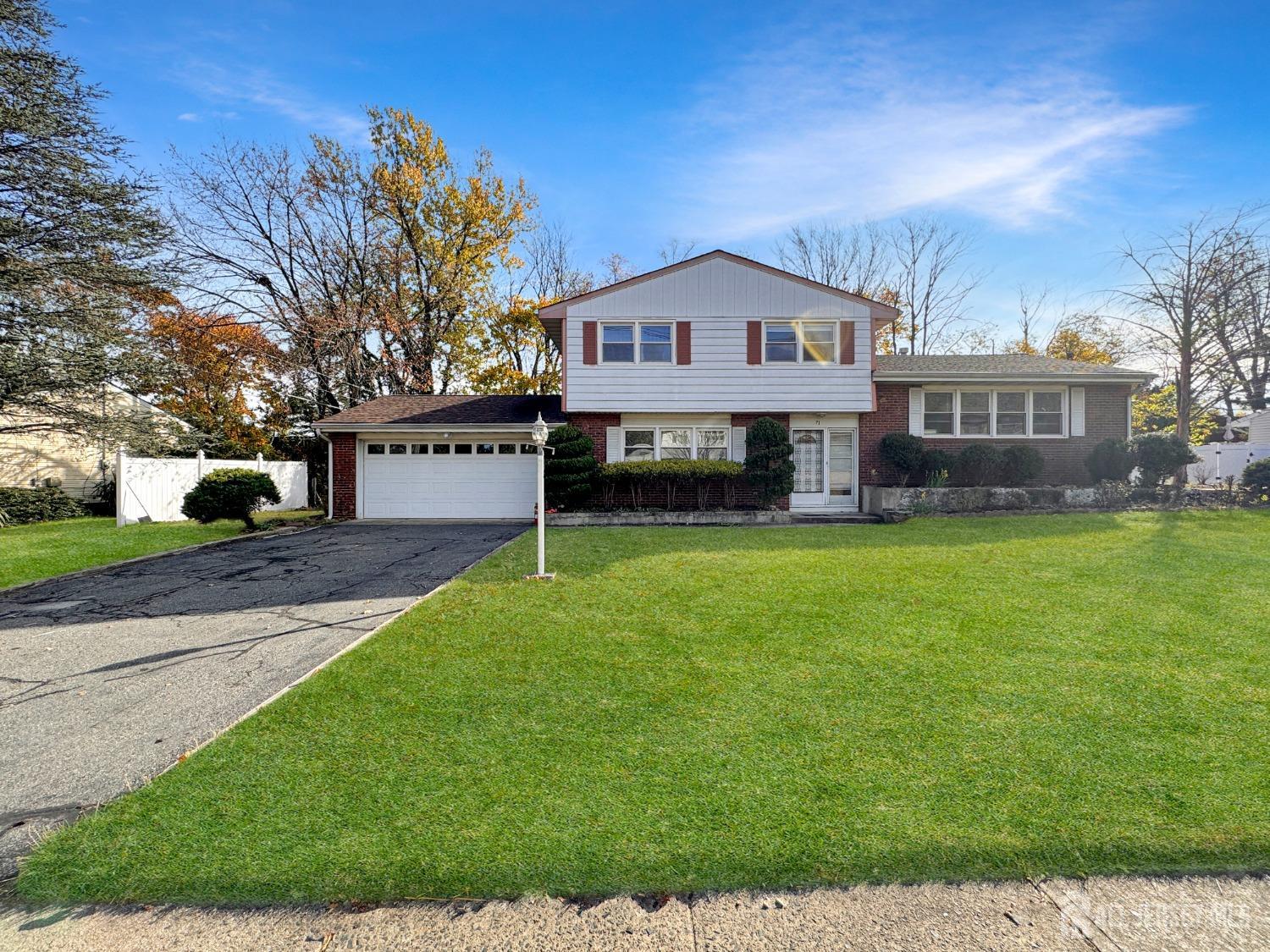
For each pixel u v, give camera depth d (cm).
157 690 436
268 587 759
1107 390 1587
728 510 1409
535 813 273
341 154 2328
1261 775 294
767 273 1498
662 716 370
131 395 1917
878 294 3106
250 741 345
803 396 1494
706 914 218
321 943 208
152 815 277
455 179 2472
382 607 650
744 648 485
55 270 1630
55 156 1650
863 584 687
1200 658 445
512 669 448
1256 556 815
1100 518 1216
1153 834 253
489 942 207
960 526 1162
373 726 362
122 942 209
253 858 247
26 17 1648
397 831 262
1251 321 2109
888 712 370
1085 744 327
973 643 485
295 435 2325
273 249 2383
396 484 1570
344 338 2261
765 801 280
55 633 584
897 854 244
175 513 1502
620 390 1490
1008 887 228
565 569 796
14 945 207
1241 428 2859
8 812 287
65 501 1805
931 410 1574
